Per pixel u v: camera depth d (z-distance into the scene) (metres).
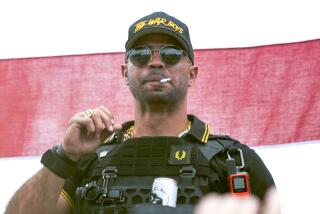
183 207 0.84
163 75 2.93
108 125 2.58
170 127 2.99
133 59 2.98
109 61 4.71
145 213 0.80
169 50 2.96
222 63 4.55
